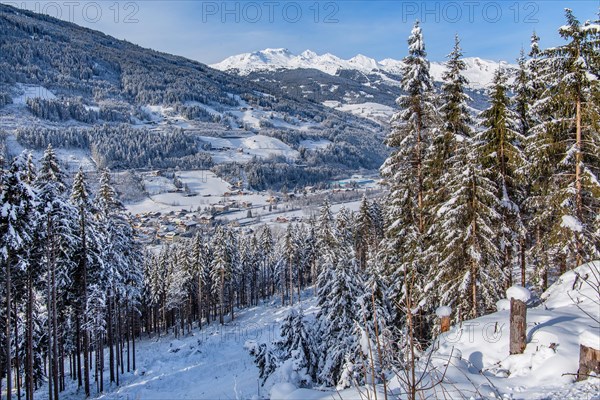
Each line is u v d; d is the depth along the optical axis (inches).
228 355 1471.5
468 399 256.8
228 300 2628.0
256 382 973.2
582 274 512.7
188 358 1466.5
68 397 1103.6
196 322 2513.5
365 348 460.4
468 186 652.7
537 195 745.6
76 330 1206.9
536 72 780.0
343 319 715.4
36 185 891.4
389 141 807.7
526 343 342.3
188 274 2185.0
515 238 701.3
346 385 489.4
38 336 1220.5
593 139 642.8
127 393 1109.1
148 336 2415.1
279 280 2878.9
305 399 295.7
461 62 753.6
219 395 941.2
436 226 719.1
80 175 1043.9
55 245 941.2
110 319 1203.9
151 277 2226.9
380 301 685.9
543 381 293.4
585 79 614.9
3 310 866.1
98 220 1147.9
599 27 598.2
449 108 772.6
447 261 676.7
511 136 679.7
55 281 997.8
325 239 1914.4
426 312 701.9
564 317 390.6
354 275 749.9
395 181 805.2
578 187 634.2
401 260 792.3
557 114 686.5
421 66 757.3
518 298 340.8
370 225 1680.6
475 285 652.1
